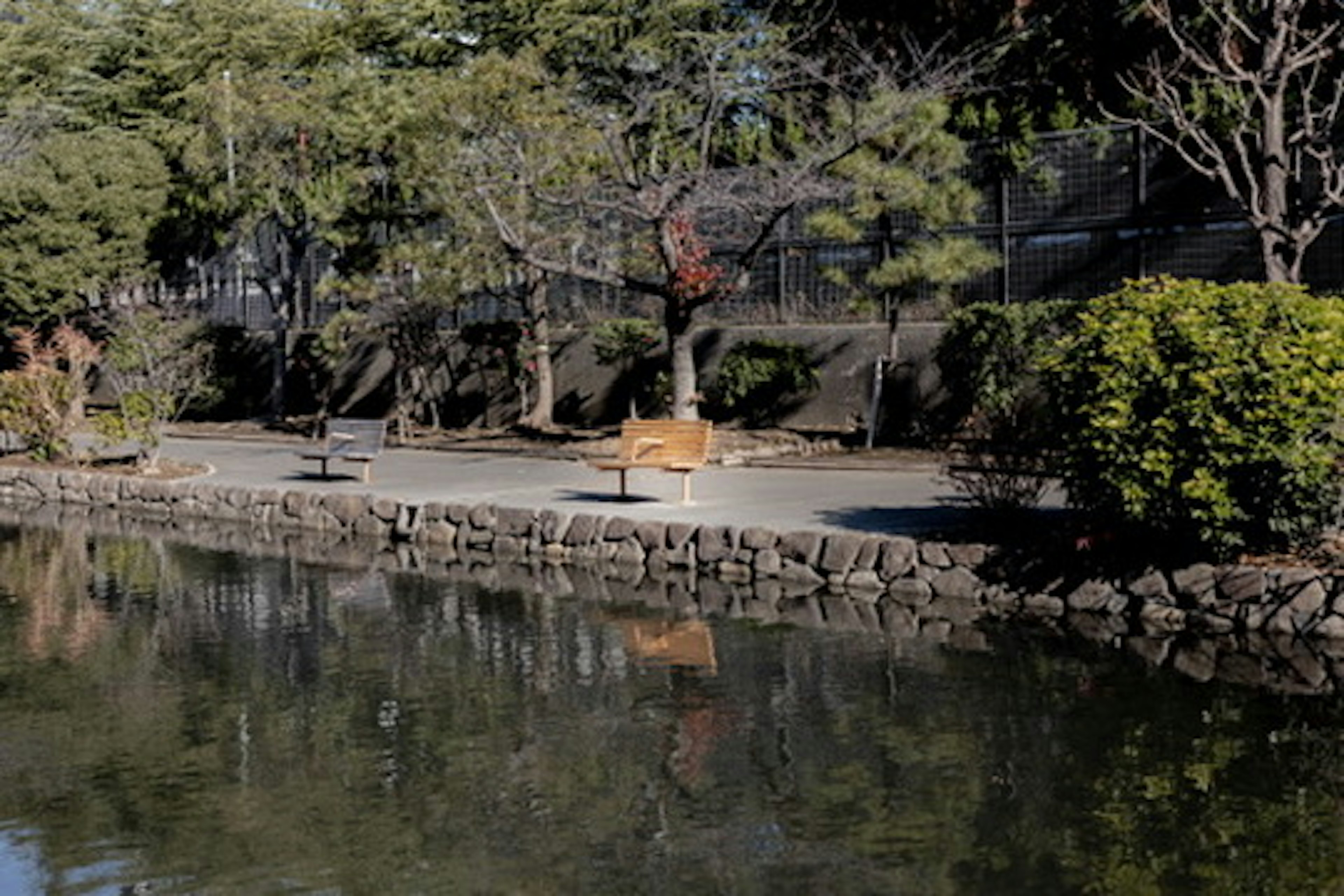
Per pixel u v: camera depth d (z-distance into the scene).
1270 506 9.13
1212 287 9.52
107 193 26.97
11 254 26.66
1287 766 6.59
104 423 18.48
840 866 5.51
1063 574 10.12
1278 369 8.73
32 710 8.13
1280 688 7.96
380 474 17.70
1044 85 22.47
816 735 7.27
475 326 23.47
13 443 23.48
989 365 17.98
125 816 6.28
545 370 23.22
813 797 6.32
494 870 5.55
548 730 7.47
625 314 23.81
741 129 23.38
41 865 5.70
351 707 8.05
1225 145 18.78
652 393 22.73
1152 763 6.69
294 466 19.20
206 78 29.03
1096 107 21.80
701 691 8.20
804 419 21.38
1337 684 8.01
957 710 7.64
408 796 6.45
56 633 10.30
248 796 6.51
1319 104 16.38
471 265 20.98
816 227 17.64
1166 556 9.77
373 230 25.69
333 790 6.57
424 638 9.81
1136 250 19.53
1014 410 18.08
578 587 11.59
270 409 29.20
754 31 21.66
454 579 12.20
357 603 11.19
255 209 25.91
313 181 24.94
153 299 29.19
